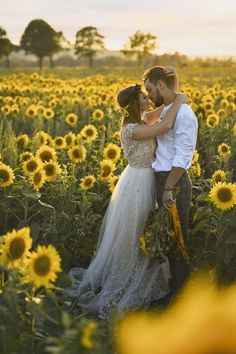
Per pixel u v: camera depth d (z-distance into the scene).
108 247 4.88
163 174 4.71
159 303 4.78
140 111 4.80
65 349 2.54
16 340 3.16
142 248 4.61
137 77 40.62
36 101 15.66
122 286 4.74
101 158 7.25
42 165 5.63
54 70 67.75
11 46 113.00
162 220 4.58
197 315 1.74
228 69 68.00
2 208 5.62
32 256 3.16
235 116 11.09
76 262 5.53
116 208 4.85
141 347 1.85
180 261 4.77
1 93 19.45
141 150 4.74
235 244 5.08
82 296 4.82
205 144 8.70
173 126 4.63
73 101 14.58
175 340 1.76
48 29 121.81
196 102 15.03
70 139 7.48
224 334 1.68
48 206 5.23
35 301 3.30
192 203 5.99
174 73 4.70
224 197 4.79
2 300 3.33
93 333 2.60
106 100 14.73
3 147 7.68
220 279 5.09
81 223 5.61
